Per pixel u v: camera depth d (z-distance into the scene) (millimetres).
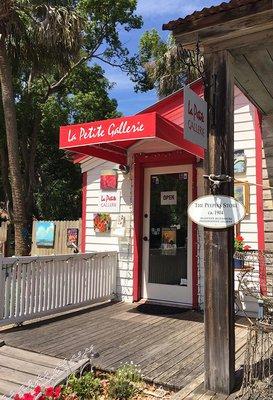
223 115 3613
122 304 7008
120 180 7559
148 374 3836
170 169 7148
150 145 7207
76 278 6492
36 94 15109
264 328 3324
